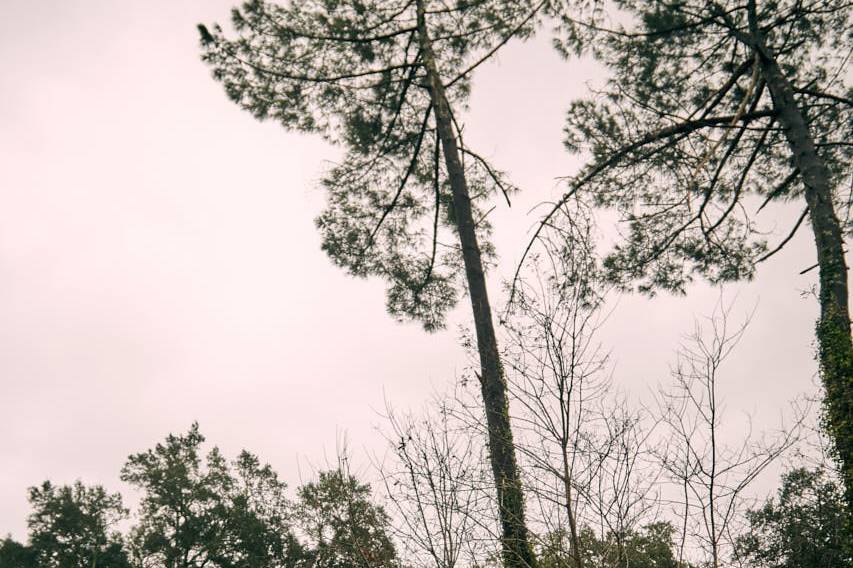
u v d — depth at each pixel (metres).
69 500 28.48
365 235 14.35
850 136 11.75
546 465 5.82
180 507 27.27
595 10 11.62
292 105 12.74
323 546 6.59
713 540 5.79
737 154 12.13
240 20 12.27
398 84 12.85
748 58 10.80
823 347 8.65
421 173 14.08
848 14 11.28
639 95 12.03
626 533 5.72
